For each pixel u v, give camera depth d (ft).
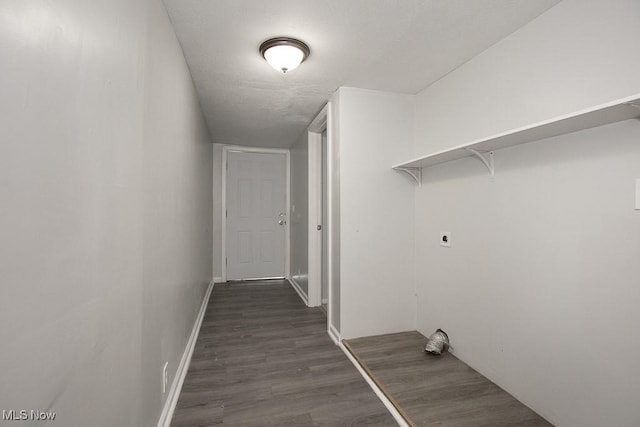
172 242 5.26
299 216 13.16
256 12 5.00
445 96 7.36
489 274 6.06
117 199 2.90
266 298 12.26
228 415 5.12
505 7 4.89
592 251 4.27
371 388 5.95
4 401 1.53
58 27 1.95
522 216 5.34
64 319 2.04
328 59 6.60
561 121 3.99
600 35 4.20
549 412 4.85
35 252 1.77
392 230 8.34
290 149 15.61
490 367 6.02
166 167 4.80
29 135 1.70
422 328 8.24
